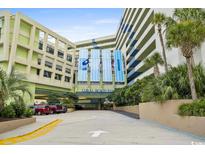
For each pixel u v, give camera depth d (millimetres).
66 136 9664
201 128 8906
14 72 14273
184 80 13688
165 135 9531
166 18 19547
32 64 37500
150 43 32688
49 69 43031
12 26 34719
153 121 16312
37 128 12742
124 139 8578
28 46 36469
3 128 11000
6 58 32406
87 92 54000
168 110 13133
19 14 34500
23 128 12758
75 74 55906
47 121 17594
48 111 30328
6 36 32781
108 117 22969
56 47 45906
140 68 41812
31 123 15695
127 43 55531
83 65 57125
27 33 37406
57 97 41438
